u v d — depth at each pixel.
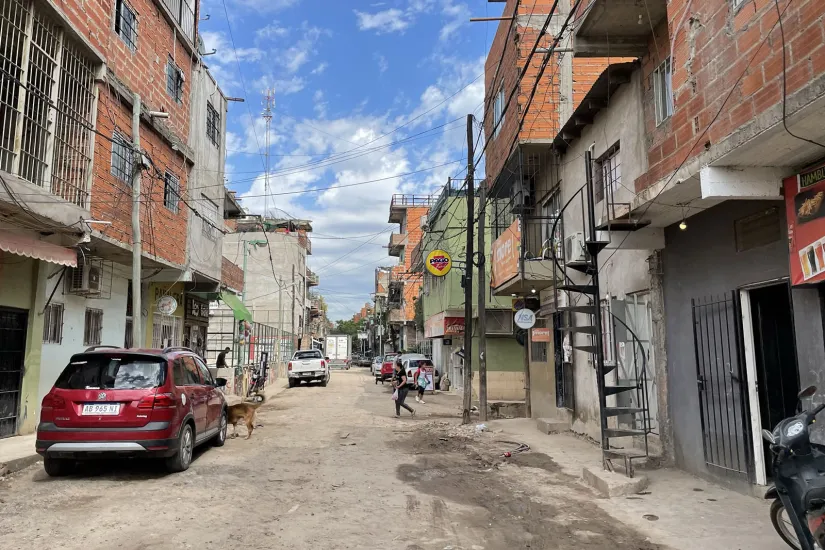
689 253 7.95
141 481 7.43
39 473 7.91
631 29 8.70
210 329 31.19
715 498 6.68
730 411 7.05
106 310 13.45
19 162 8.41
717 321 7.31
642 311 9.48
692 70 6.35
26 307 10.48
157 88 14.08
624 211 8.46
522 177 13.86
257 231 46.47
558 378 13.67
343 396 23.61
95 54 10.53
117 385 7.54
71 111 9.91
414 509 6.30
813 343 5.70
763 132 5.02
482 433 12.57
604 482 7.07
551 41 12.98
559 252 12.68
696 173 6.17
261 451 10.03
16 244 8.58
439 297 29.75
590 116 11.24
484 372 14.91
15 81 8.06
